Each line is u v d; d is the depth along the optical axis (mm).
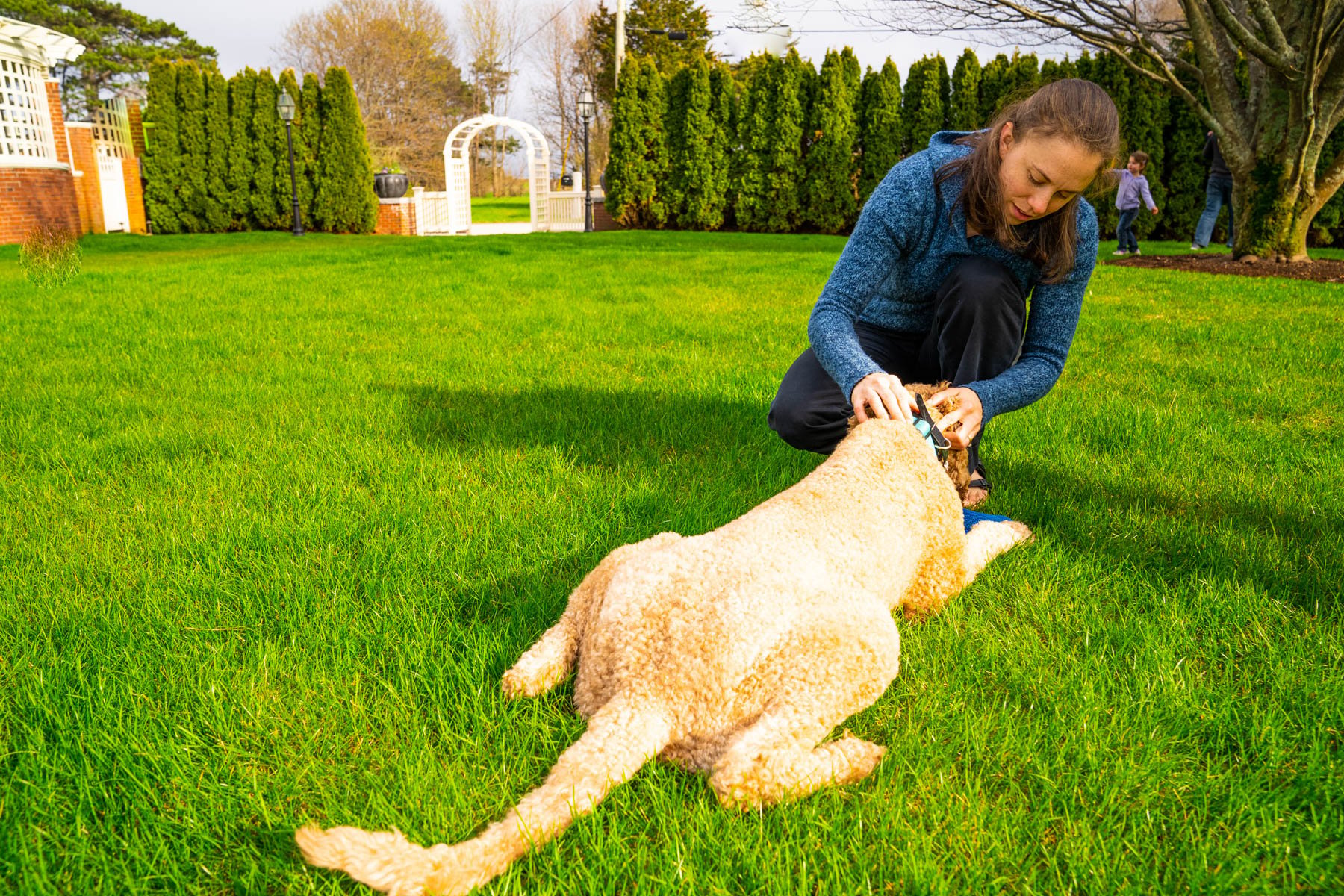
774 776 1668
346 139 22344
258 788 1801
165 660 2260
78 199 19625
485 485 3664
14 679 2164
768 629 1790
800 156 22062
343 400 4914
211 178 22047
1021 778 1896
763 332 6973
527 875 1581
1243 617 2475
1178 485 3561
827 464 2289
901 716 2070
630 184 23031
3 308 7969
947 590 2424
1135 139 19562
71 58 19547
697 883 1570
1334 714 2014
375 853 1401
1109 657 2314
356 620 2461
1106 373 5559
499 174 64125
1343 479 3566
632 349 6391
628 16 46938
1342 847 1673
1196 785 1843
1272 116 11516
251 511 3279
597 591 2064
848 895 1537
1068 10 12039
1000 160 2795
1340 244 18672
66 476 3648
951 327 3102
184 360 5836
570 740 1906
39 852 1612
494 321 7449
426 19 58219
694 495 3391
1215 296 8695
